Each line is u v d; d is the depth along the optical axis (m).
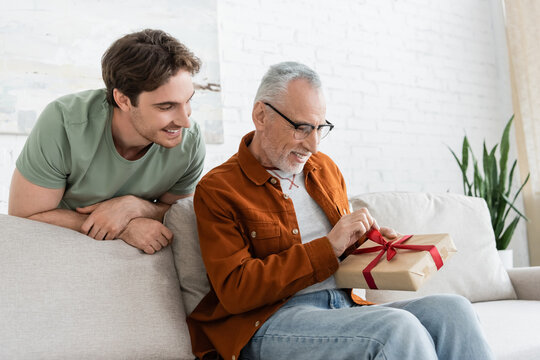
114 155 1.50
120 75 1.35
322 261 1.31
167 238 1.53
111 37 2.47
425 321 1.18
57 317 1.29
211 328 1.41
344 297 1.45
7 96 2.24
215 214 1.41
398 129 3.36
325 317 1.22
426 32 3.57
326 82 3.10
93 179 1.53
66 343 1.26
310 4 3.09
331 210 1.52
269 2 2.94
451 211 2.16
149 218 1.57
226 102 2.76
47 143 1.44
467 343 1.13
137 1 2.54
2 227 1.36
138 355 1.33
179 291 1.51
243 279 1.28
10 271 1.29
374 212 2.02
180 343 1.39
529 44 3.62
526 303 2.00
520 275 2.20
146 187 1.62
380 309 1.16
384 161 3.27
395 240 1.39
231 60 2.79
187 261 1.55
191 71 1.41
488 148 3.79
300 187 1.53
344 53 3.19
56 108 1.48
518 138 3.71
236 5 2.84
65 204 1.61
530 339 1.56
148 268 1.46
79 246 1.41
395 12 3.44
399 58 3.42
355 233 1.35
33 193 1.47
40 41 2.32
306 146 1.42
